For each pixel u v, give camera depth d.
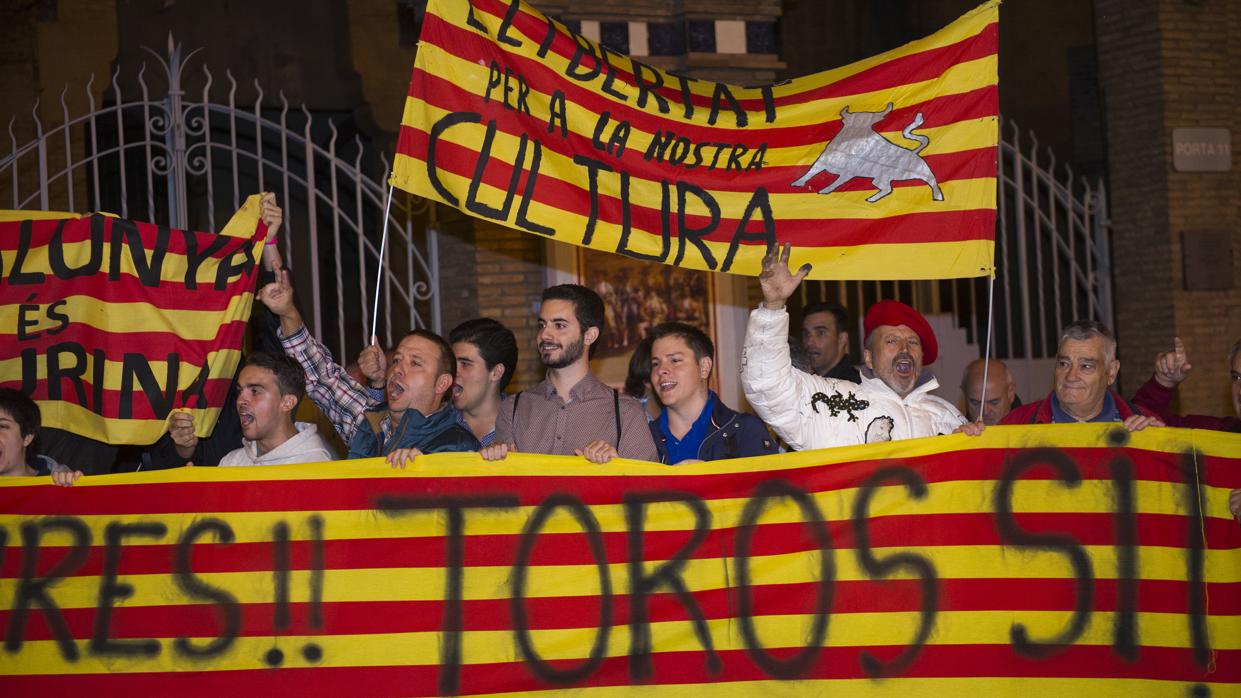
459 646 4.66
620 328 9.12
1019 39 13.77
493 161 4.98
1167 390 5.53
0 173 10.30
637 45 9.14
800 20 14.02
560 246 8.98
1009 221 13.35
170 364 5.27
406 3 10.39
